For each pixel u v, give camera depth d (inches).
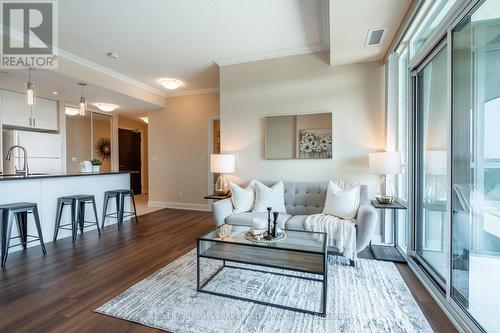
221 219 120.7
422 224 102.9
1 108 175.6
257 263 77.4
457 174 70.6
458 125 69.9
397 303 76.3
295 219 113.0
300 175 147.4
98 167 175.2
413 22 93.7
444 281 80.7
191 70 177.6
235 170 160.6
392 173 108.7
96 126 246.7
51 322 67.6
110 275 95.3
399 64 121.0
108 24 118.9
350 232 100.0
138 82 199.5
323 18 115.0
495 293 58.3
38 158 195.2
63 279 92.0
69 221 147.6
